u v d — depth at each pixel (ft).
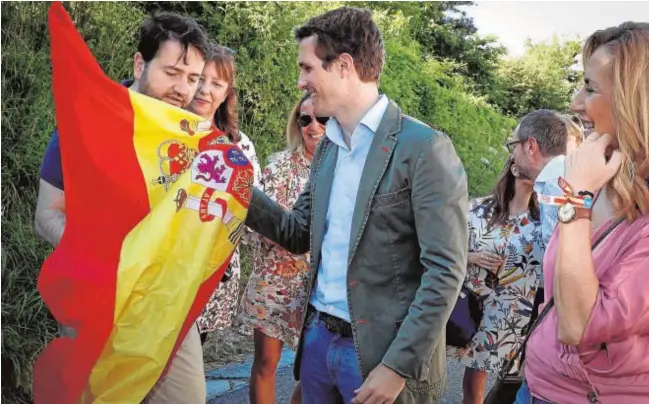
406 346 8.04
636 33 6.76
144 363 8.36
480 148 42.60
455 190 8.15
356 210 8.45
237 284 13.12
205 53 9.36
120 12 18.10
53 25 8.40
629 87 6.68
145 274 8.44
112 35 17.93
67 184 8.43
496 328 12.64
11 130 15.01
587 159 6.95
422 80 37.29
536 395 7.48
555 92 95.66
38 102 15.52
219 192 8.88
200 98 12.66
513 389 11.51
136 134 8.72
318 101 8.72
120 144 8.64
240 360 18.51
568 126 12.99
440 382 8.72
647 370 6.80
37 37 16.26
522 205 12.67
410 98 34.88
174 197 8.70
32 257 15.02
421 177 8.13
